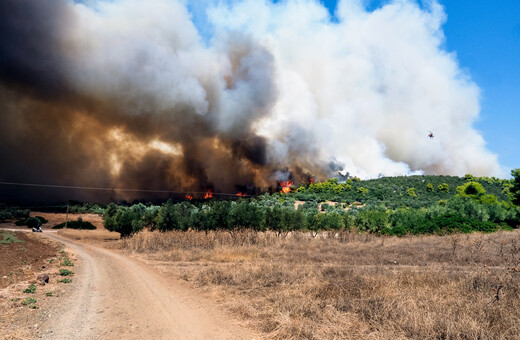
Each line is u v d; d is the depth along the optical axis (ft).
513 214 131.75
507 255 54.44
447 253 59.57
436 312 21.44
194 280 41.34
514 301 23.65
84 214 310.24
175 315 25.84
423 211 149.07
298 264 51.21
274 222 109.29
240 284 37.09
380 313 22.43
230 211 111.34
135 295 33.27
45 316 24.57
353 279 32.89
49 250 75.31
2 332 20.52
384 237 99.96
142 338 20.36
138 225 124.26
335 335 19.63
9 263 49.16
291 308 25.16
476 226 104.99
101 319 24.35
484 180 536.01
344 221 127.65
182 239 89.86
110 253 82.64
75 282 39.52
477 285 28.68
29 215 247.29
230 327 22.77
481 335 17.61
